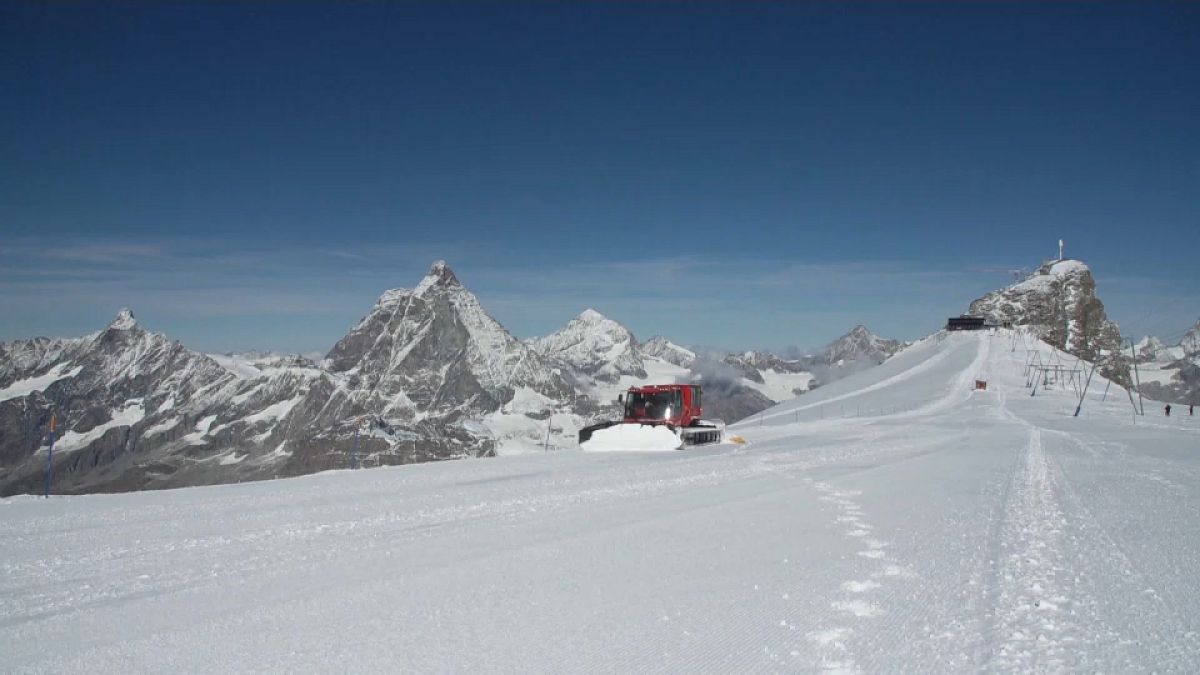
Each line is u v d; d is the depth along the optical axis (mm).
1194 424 51781
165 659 6316
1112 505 14484
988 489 16969
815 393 115812
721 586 8609
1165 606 7703
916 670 6066
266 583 8656
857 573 9195
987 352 141250
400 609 7664
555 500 15062
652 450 28969
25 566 9484
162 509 13812
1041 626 7105
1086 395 96250
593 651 6504
